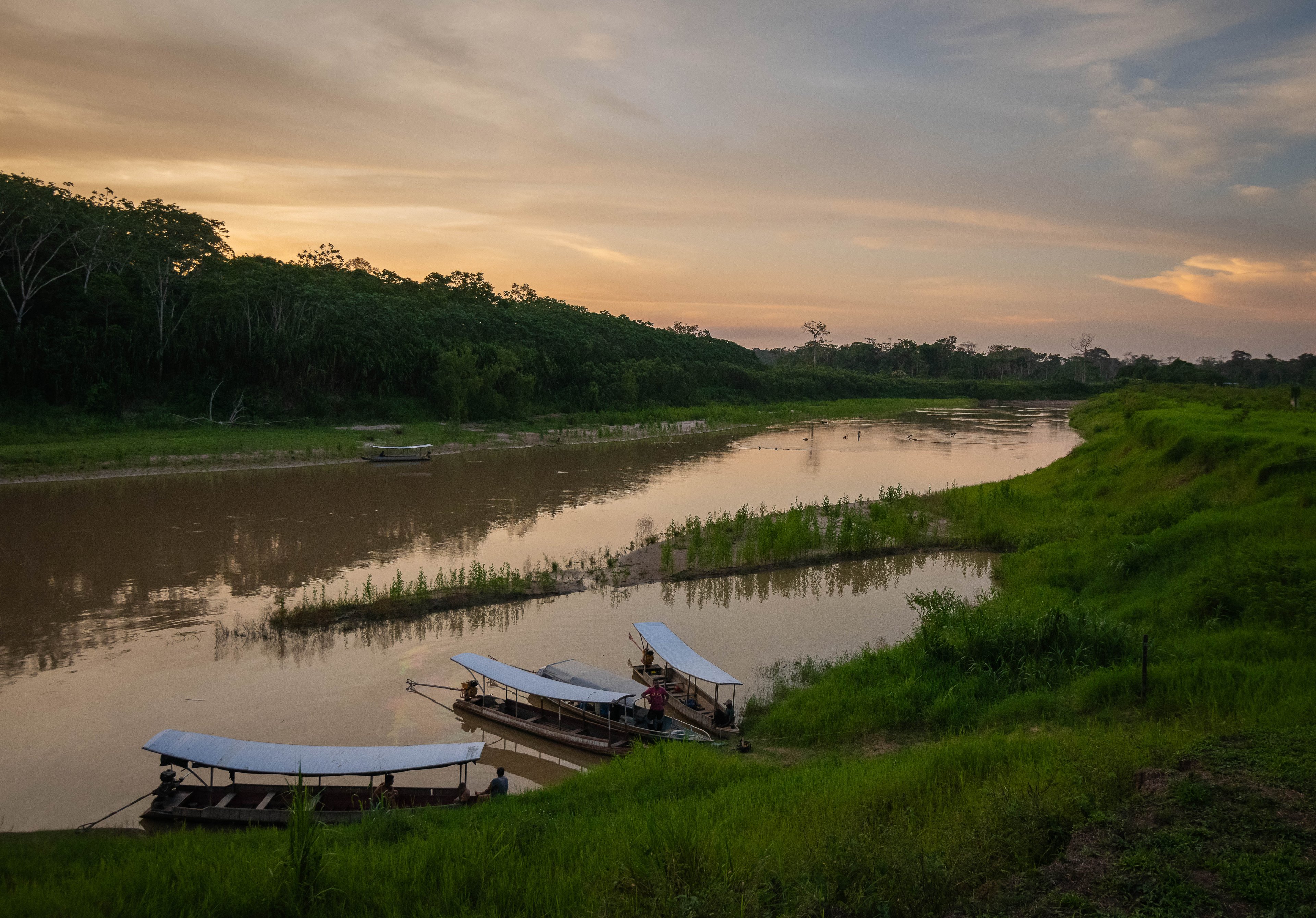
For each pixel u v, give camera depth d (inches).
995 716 581.9
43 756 589.6
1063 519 1261.1
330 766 508.7
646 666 749.3
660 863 317.4
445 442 2544.3
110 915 323.6
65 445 1993.1
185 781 565.0
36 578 1042.1
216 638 829.8
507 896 331.0
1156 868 273.6
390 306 3289.9
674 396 4180.6
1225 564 756.0
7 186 2279.8
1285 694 501.4
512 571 1072.8
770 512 1499.8
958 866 289.6
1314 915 240.4
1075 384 6565.0
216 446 2084.2
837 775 466.6
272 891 332.2
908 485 1868.8
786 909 276.7
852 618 919.0
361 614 888.9
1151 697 542.0
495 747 634.8
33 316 2343.8
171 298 2637.8
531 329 3811.5
